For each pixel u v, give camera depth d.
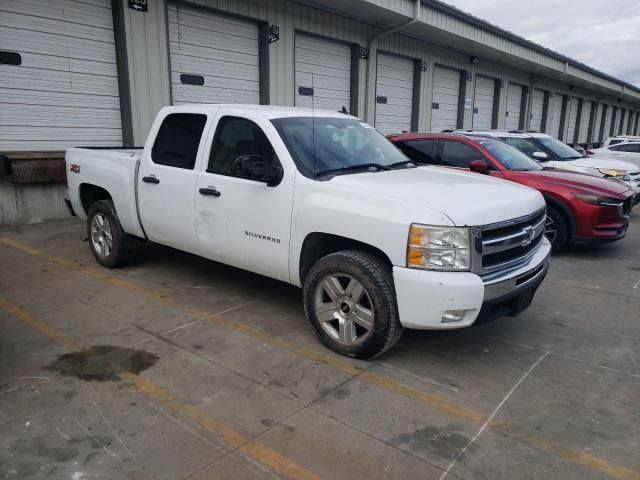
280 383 3.49
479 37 16.20
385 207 3.54
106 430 2.91
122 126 9.32
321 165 4.16
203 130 4.75
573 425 3.10
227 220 4.48
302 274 4.14
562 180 7.27
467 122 19.41
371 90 14.46
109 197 6.11
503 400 3.37
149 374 3.55
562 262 6.96
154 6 9.22
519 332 4.49
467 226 3.40
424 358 3.93
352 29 13.37
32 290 5.16
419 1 13.02
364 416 3.13
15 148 8.14
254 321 4.52
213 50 10.48
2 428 2.89
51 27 8.21
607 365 3.90
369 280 3.61
